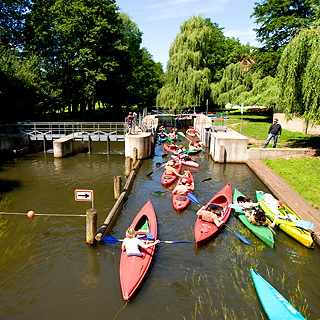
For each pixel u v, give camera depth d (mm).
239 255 9414
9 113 28266
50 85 34688
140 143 22562
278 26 30062
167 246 9969
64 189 15719
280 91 18656
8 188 15859
